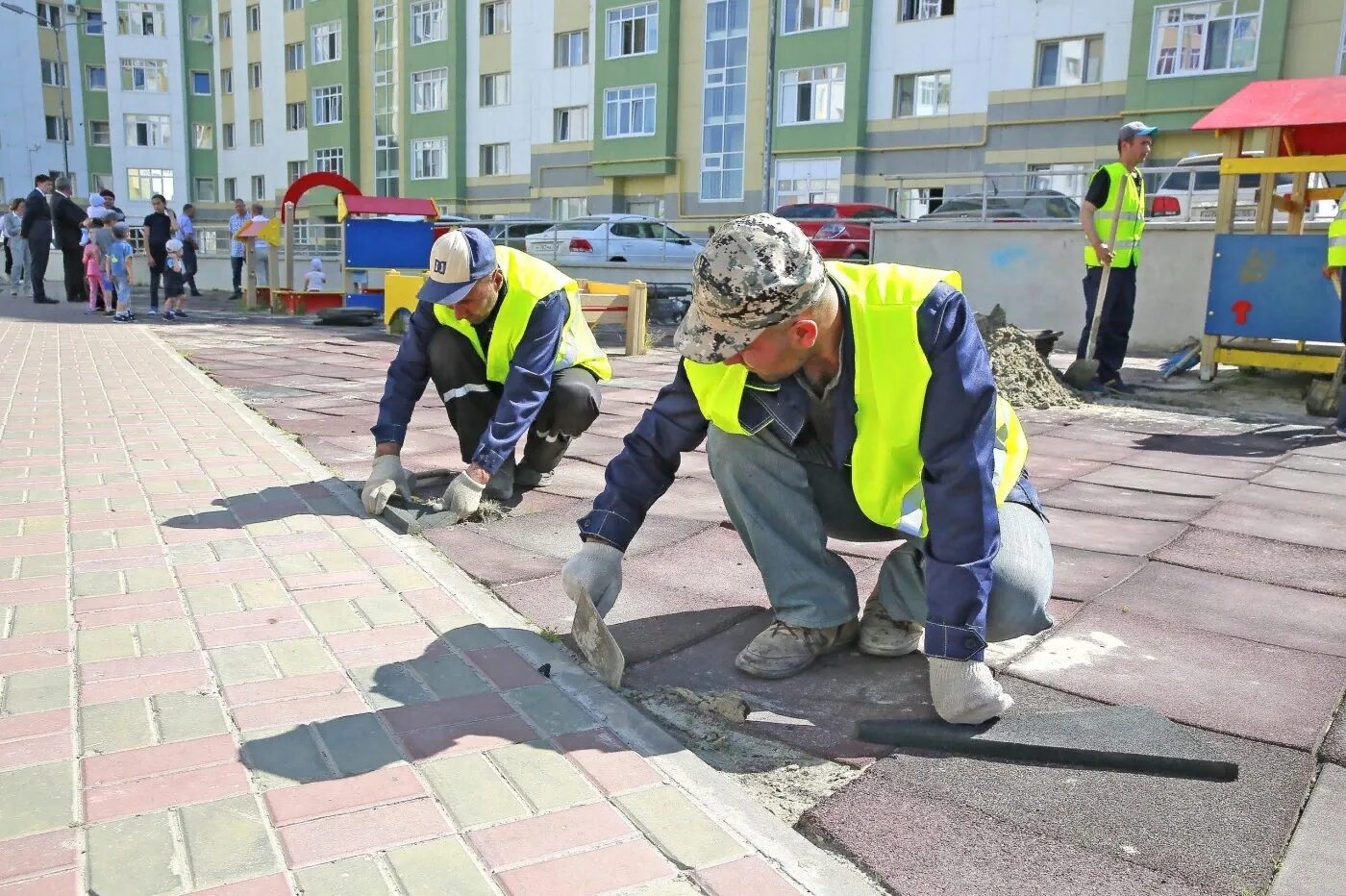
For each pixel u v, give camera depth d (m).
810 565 2.64
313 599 3.01
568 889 1.69
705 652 2.79
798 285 1.90
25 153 48.59
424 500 4.18
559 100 33.00
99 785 1.97
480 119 35.53
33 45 48.06
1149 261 10.41
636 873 1.74
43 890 1.66
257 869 1.72
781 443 2.48
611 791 1.99
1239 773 2.12
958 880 1.76
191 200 49.28
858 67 26.30
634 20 30.50
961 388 2.06
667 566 3.50
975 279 11.67
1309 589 3.29
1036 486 4.80
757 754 2.24
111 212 15.15
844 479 2.51
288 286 15.91
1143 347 10.54
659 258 19.36
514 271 3.91
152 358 9.38
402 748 2.14
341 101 40.47
